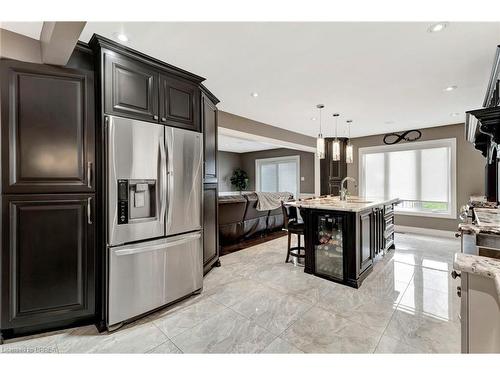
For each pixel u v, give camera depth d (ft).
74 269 6.49
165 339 6.12
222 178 31.73
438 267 11.14
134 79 7.02
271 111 14.01
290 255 12.25
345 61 8.29
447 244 15.20
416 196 18.95
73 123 6.43
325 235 10.16
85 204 6.56
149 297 7.13
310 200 13.28
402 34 6.73
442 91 10.84
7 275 5.90
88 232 6.61
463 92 10.93
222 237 14.53
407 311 7.39
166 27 6.45
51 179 6.23
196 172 8.58
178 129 7.97
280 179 29.99
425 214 18.39
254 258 12.53
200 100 9.05
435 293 8.57
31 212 6.07
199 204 8.70
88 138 6.57
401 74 9.24
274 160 30.14
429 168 18.38
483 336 3.03
